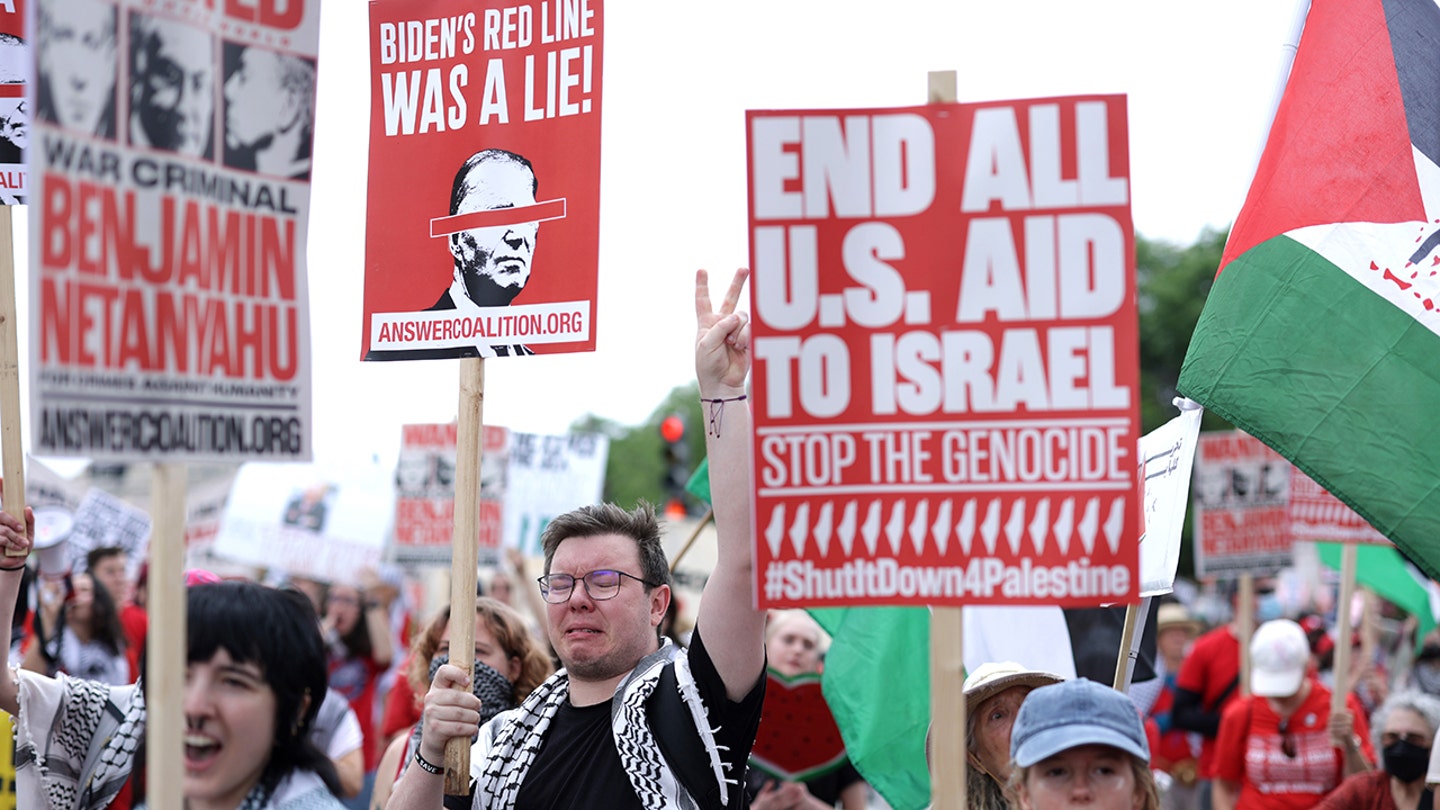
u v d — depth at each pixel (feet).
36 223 9.80
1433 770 19.94
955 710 11.00
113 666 27.78
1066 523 10.98
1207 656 34.30
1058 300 11.14
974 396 11.17
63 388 9.91
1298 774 28.17
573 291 14.23
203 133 10.99
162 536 10.25
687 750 13.08
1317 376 14.98
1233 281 15.72
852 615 20.76
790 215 11.38
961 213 11.29
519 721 14.05
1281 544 37.22
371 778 32.12
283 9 11.57
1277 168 15.85
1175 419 16.79
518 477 40.06
